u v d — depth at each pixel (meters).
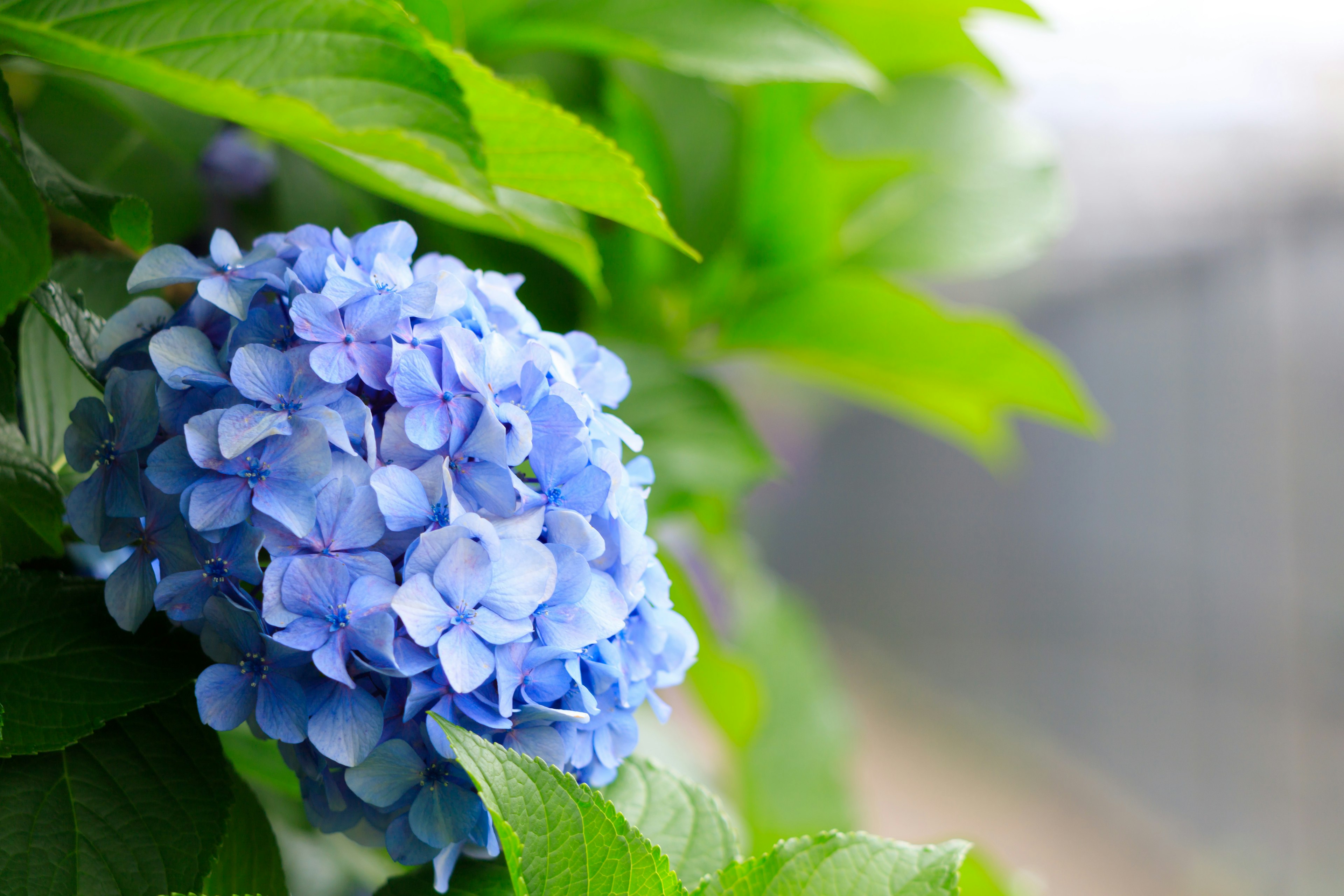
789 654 1.92
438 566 0.87
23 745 0.88
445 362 0.88
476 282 0.92
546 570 0.87
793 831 1.85
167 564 0.88
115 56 0.89
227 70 0.89
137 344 0.91
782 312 1.37
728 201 1.31
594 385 0.94
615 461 0.90
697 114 1.27
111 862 0.88
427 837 0.88
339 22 0.88
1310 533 4.57
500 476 0.88
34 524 0.93
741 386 4.32
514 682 0.87
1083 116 4.41
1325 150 4.26
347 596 0.86
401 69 0.89
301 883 1.15
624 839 0.88
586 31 1.08
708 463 1.16
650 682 0.93
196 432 0.87
